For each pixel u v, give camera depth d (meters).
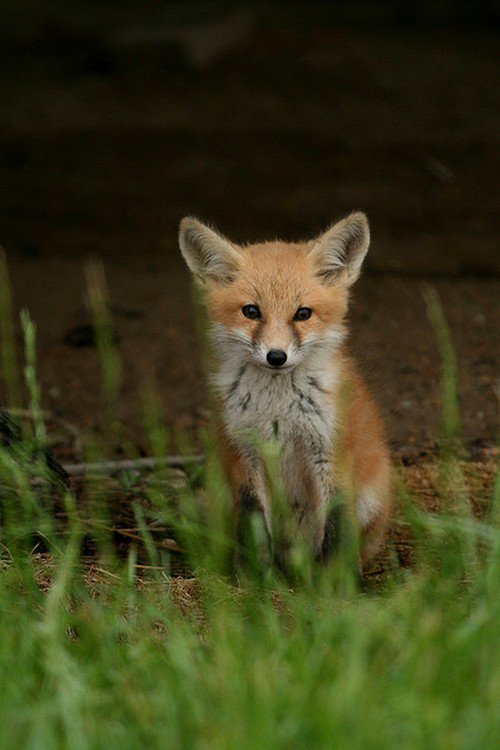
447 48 32.47
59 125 27.23
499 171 23.55
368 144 25.33
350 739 5.36
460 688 5.84
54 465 9.98
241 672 5.98
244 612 7.45
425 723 5.39
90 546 9.49
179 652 6.25
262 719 5.38
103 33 33.00
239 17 33.06
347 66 30.64
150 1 35.75
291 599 7.34
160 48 30.89
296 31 33.75
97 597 7.94
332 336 9.63
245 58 31.39
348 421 9.55
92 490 10.29
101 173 24.17
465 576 7.84
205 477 10.47
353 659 5.79
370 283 17.53
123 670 6.34
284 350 9.09
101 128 26.92
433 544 8.21
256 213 21.55
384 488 9.96
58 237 20.50
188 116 27.58
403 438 12.28
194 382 14.45
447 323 15.92
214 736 5.41
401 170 23.80
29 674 6.33
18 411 11.19
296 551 8.24
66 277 18.14
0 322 15.48
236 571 8.94
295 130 26.39
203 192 22.89
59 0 35.88
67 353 15.46
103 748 5.62
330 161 24.41
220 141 25.86
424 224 20.83
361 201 22.09
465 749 5.34
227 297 9.58
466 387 13.84
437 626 6.29
